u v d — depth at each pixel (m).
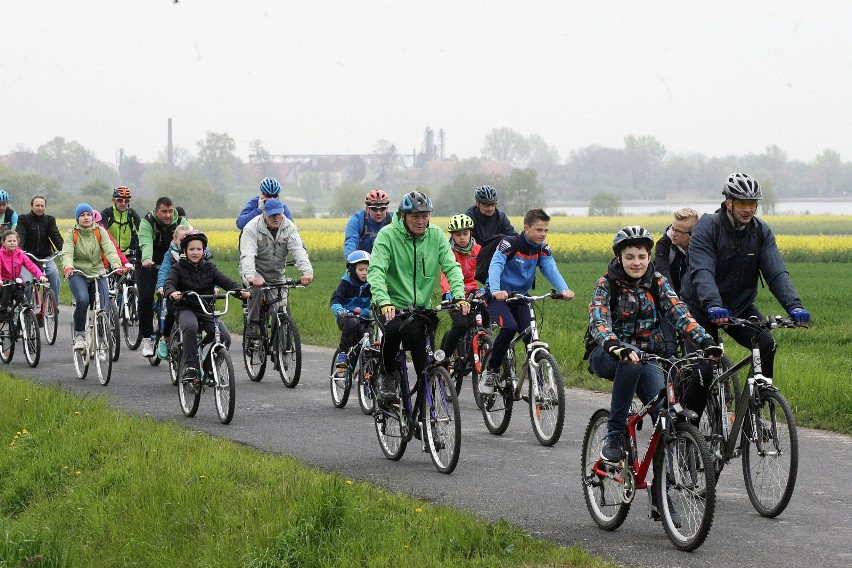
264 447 10.70
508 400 11.25
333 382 13.05
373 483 9.12
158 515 8.14
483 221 12.92
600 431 7.90
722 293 8.88
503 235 11.65
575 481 9.24
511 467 9.80
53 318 19.20
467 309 9.34
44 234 18.98
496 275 11.05
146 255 16.08
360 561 6.84
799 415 11.93
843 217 106.69
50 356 17.83
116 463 9.70
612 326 7.68
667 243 10.81
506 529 7.28
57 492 9.48
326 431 11.57
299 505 7.65
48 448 10.50
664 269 10.70
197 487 8.52
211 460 9.41
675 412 7.20
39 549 7.81
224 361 12.04
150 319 16.33
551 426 10.76
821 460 10.02
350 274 12.80
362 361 12.46
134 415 12.08
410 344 9.59
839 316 26.66
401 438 9.90
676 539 7.24
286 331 14.56
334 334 20.06
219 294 12.39
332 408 13.00
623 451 7.57
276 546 7.09
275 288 14.77
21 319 16.72
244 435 11.34
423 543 7.01
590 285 36.88
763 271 8.73
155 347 16.38
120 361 17.09
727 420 8.41
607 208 136.12
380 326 9.74
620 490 7.61
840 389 12.72
